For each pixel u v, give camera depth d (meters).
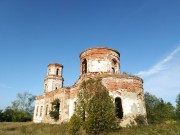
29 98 61.47
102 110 15.78
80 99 17.42
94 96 16.55
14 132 20.03
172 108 47.28
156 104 46.62
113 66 26.75
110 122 15.74
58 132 18.83
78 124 16.45
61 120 27.48
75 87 26.53
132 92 20.81
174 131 15.28
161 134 14.45
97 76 21.73
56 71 43.62
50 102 32.66
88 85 17.72
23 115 52.56
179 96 48.06
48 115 32.28
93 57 25.80
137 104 20.55
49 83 42.03
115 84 20.61
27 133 19.33
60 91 29.88
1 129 24.14
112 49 26.64
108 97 16.89
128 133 15.27
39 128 23.31
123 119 19.16
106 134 14.98
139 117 19.66
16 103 57.97
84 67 27.94
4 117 48.78
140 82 22.19
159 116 30.08
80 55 28.30
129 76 21.36
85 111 16.61
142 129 16.56
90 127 15.25
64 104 27.84
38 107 38.28
